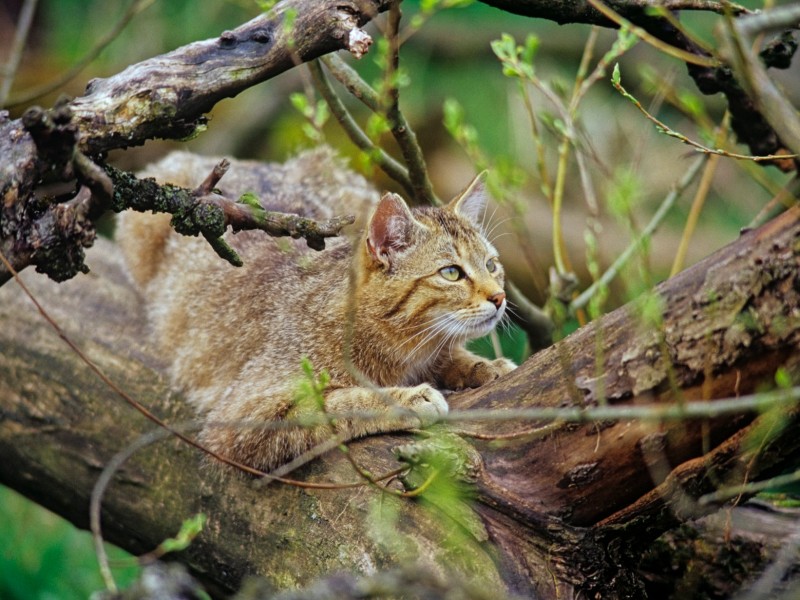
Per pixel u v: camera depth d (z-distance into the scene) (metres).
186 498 8.25
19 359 9.15
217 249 7.04
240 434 8.07
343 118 8.91
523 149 16.39
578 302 9.59
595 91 17.33
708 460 6.71
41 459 8.93
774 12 5.80
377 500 7.08
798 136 5.42
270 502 7.80
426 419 7.26
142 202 6.78
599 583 6.95
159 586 4.77
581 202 16.16
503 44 7.62
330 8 6.98
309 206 10.46
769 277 6.29
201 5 17.47
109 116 6.57
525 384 7.15
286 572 7.47
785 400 5.76
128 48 17.14
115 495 8.55
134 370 9.32
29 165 6.25
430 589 4.93
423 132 17.12
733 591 7.96
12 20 18.17
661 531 7.22
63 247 6.51
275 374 8.60
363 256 8.62
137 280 10.78
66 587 10.52
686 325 6.46
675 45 7.92
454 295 8.70
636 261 9.66
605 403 6.70
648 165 16.02
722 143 6.49
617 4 7.61
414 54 18.08
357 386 8.29
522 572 6.72
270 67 6.94
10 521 11.34
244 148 16.94
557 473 6.92
